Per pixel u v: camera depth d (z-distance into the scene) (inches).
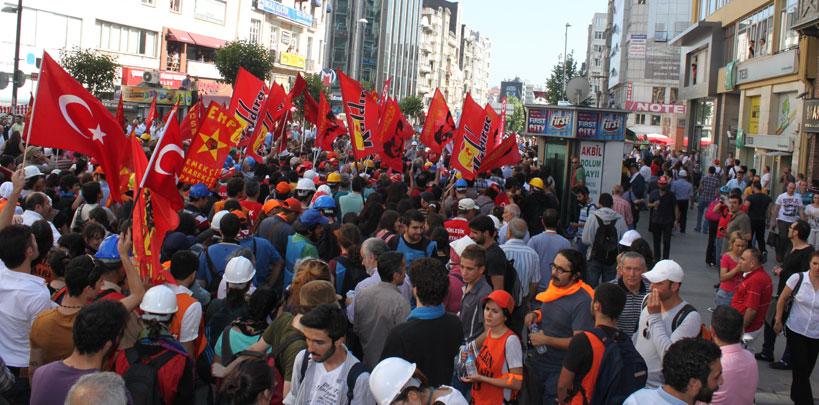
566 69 3157.0
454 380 241.1
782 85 1191.6
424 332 206.2
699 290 550.6
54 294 239.1
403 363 146.1
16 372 213.3
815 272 291.1
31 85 1669.5
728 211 621.6
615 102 3929.6
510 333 217.9
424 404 145.3
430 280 207.6
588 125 719.1
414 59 5349.4
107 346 173.3
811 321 291.9
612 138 723.4
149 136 782.5
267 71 2015.3
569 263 235.8
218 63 1977.1
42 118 265.1
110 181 283.0
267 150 943.0
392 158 584.1
